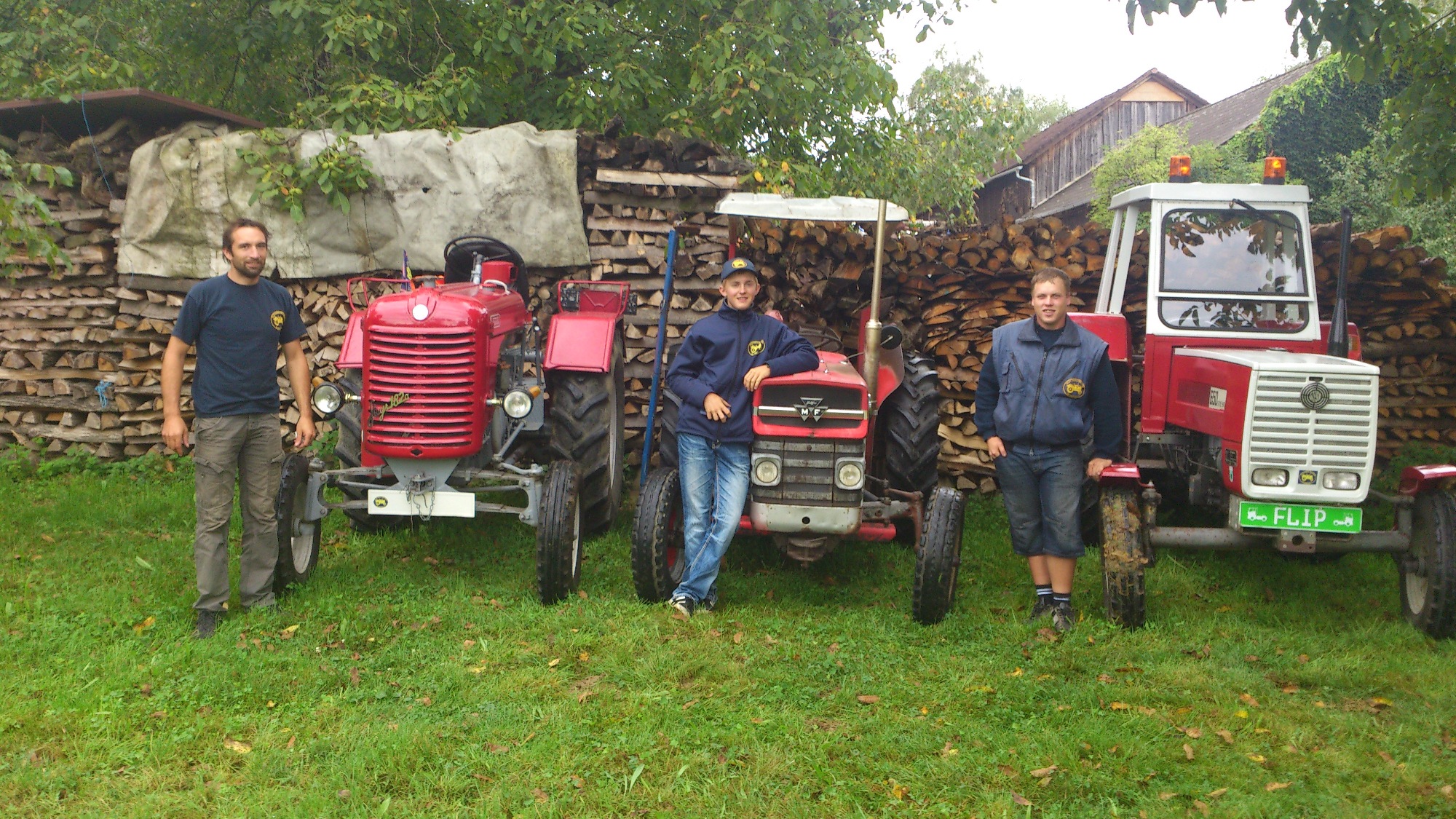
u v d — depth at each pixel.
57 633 3.79
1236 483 4.03
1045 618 4.12
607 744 2.98
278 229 6.76
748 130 9.48
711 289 6.80
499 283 5.16
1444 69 5.44
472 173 6.67
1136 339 6.43
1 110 6.85
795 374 4.15
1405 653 3.77
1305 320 4.73
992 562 5.08
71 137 7.41
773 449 4.11
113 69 7.86
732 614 4.21
